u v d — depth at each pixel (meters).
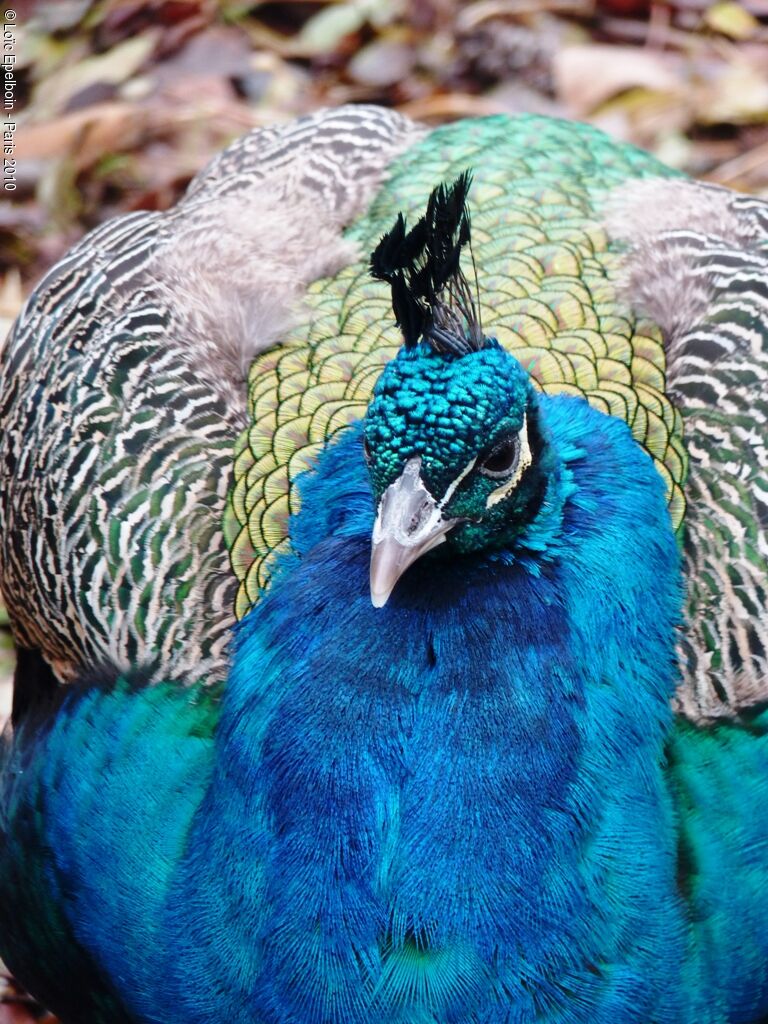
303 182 7.03
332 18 11.52
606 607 4.88
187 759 5.26
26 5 11.80
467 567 4.81
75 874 5.43
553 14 11.50
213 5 11.66
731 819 5.24
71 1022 6.02
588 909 4.82
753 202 6.93
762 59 11.26
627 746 4.87
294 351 6.12
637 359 5.98
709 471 5.72
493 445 4.65
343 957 4.75
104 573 5.72
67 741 5.62
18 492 6.22
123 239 6.98
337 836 4.72
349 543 4.88
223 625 5.53
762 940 5.33
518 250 6.39
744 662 5.45
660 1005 5.01
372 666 4.73
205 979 5.02
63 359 6.38
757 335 6.04
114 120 10.79
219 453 5.86
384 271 4.59
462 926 4.72
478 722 4.72
